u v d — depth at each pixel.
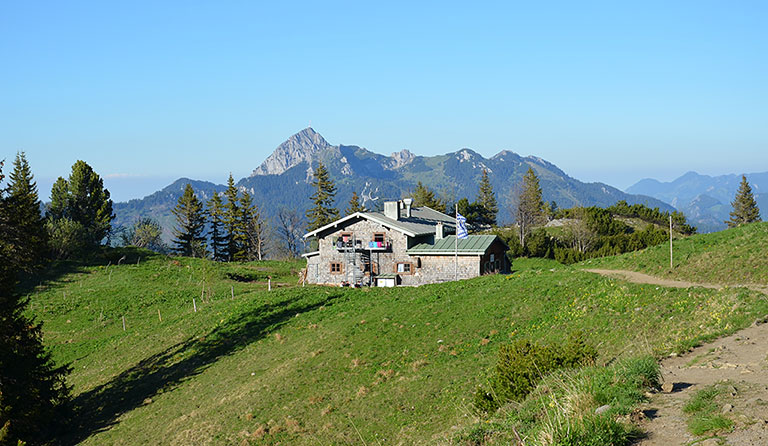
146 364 41.75
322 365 32.62
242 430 26.27
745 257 32.66
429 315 37.28
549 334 29.06
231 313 48.56
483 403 18.16
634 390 12.45
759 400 10.44
